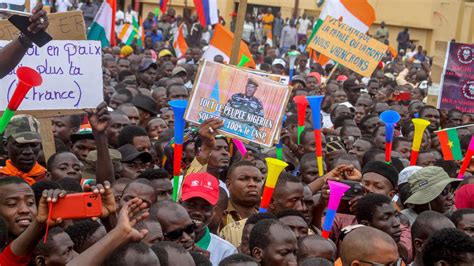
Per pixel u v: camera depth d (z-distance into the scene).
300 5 38.69
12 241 5.39
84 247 5.46
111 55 17.77
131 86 13.78
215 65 7.80
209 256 6.27
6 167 7.36
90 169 8.24
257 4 38.88
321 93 15.97
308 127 10.48
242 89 7.79
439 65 14.95
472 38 37.91
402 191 8.27
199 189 6.63
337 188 6.51
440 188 7.89
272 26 34.59
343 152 9.79
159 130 10.70
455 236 5.60
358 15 16.00
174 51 22.50
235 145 9.38
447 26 38.25
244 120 7.78
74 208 4.63
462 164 9.81
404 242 7.35
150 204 6.60
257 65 23.67
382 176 8.07
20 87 5.82
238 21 10.58
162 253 5.14
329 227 6.57
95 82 7.79
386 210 6.89
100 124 7.22
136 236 4.45
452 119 13.75
